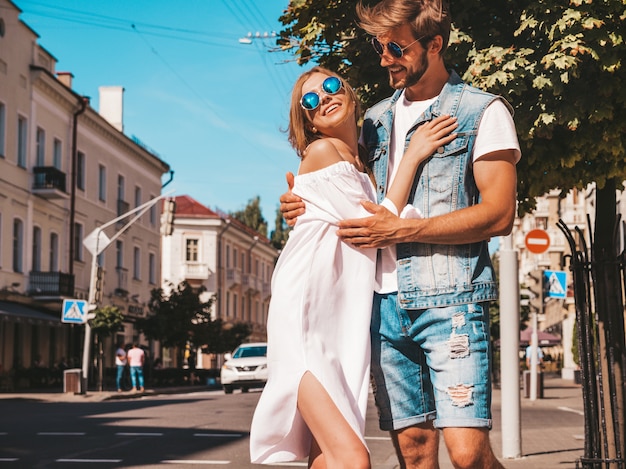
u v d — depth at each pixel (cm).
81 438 1294
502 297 1032
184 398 2641
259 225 9131
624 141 662
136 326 4506
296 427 302
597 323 658
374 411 1875
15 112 3578
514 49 632
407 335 321
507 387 1019
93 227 4375
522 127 634
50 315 3706
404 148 334
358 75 712
